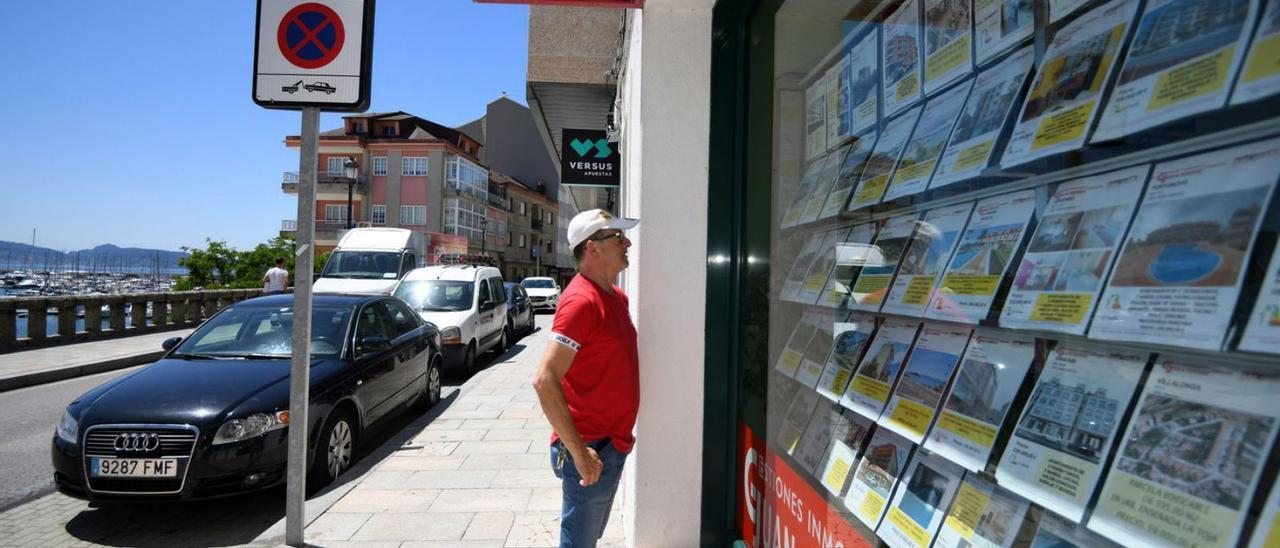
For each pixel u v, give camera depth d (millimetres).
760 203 2889
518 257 80750
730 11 3152
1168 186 1018
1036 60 1342
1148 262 1019
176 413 4562
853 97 2152
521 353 14344
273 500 5098
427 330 8328
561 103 10570
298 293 3807
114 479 4398
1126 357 1073
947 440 1409
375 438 6992
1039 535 1175
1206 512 885
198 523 4680
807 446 2230
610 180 9711
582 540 2484
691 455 3127
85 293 15016
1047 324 1177
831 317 2170
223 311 6402
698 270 3143
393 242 16344
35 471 5934
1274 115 854
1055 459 1132
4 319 12742
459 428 7203
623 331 2506
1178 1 1027
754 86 2996
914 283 1651
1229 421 892
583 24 9203
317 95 3596
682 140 3156
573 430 2275
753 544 2812
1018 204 1361
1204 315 909
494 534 4078
